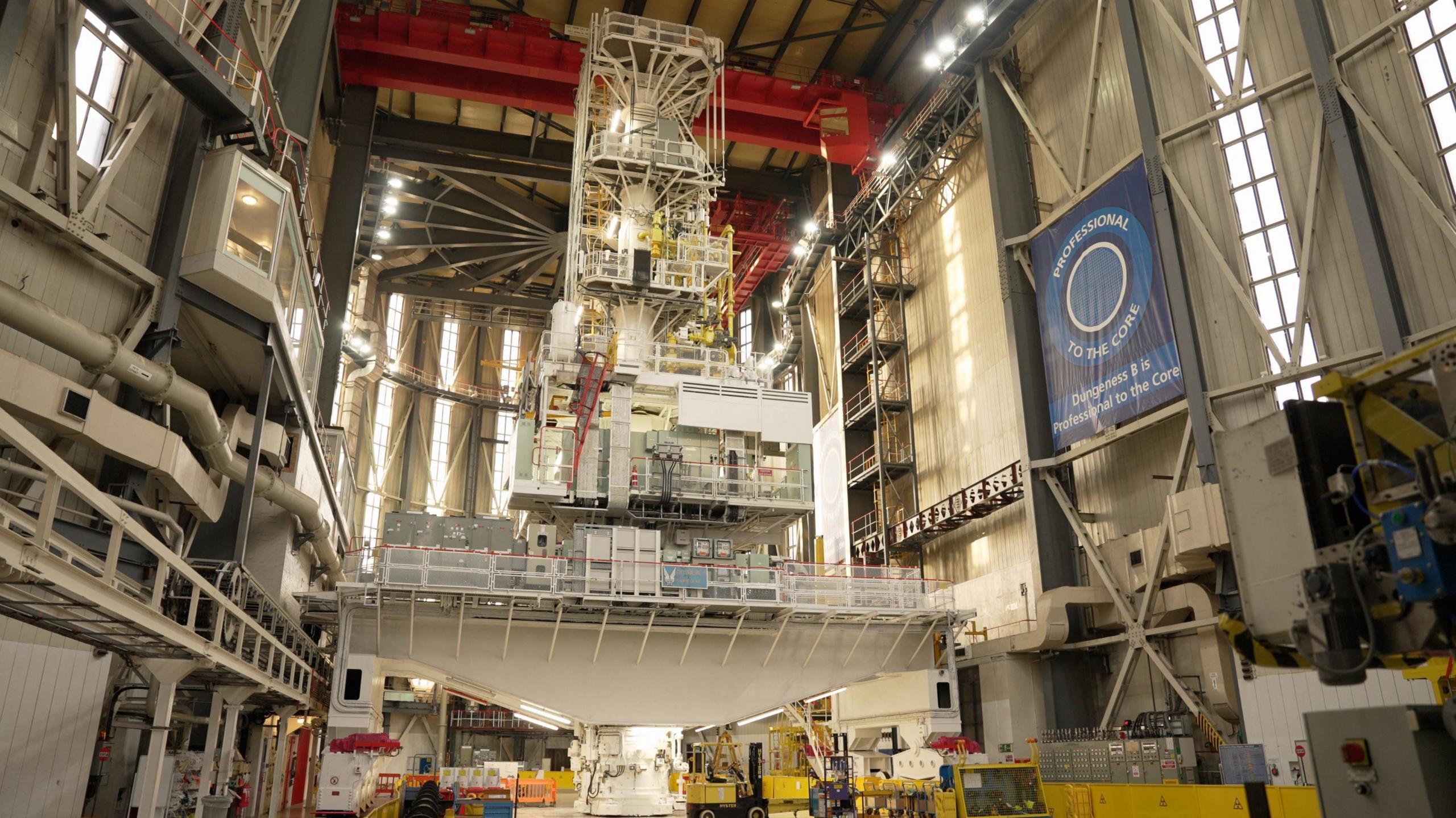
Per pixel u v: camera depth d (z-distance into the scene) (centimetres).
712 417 4112
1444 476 571
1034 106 4544
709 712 3484
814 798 3319
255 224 2672
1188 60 3566
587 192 4875
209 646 1811
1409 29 2806
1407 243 2758
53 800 1988
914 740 3762
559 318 4200
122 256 2319
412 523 3338
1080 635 3853
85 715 2111
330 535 4116
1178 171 3531
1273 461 700
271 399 3284
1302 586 657
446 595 3198
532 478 3878
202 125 2638
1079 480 4022
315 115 3916
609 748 3728
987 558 4722
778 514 4188
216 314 2608
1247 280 3228
